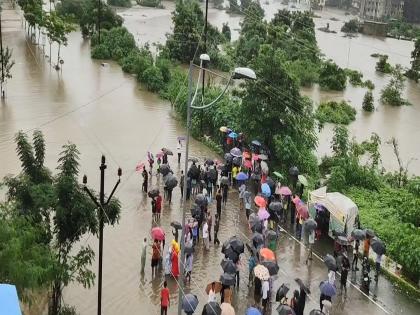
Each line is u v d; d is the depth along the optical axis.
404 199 32.19
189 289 24.36
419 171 43.50
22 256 17.39
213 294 21.73
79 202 20.20
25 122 43.47
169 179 31.52
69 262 22.11
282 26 88.94
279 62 38.88
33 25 74.94
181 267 20.72
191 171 32.66
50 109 47.47
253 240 25.16
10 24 85.38
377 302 24.17
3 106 47.25
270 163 36.78
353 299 24.27
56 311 20.42
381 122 57.53
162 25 106.12
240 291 24.38
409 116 60.84
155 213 30.02
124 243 27.61
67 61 67.38
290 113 38.50
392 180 38.25
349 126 55.12
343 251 26.14
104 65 66.38
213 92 45.28
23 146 21.97
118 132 43.22
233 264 22.91
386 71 82.88
